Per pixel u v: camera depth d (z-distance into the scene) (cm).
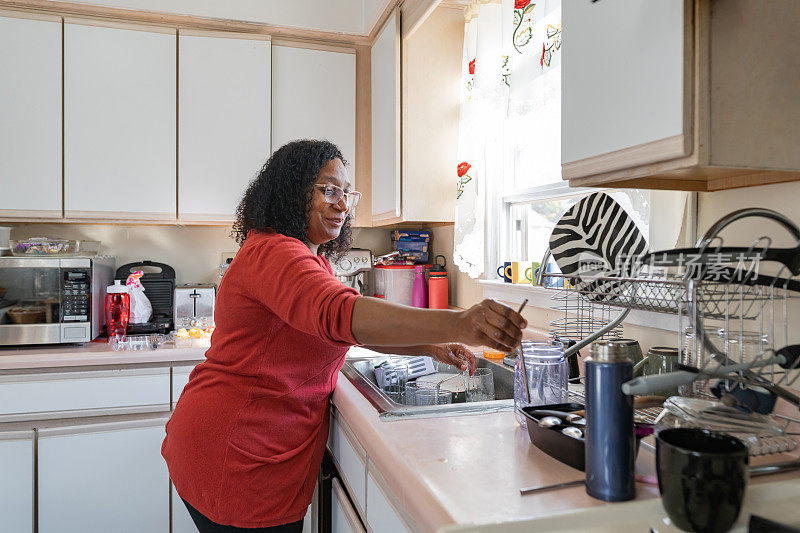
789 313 101
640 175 90
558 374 112
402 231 283
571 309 161
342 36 270
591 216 129
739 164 78
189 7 249
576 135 101
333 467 152
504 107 209
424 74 240
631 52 87
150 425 217
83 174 239
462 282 262
